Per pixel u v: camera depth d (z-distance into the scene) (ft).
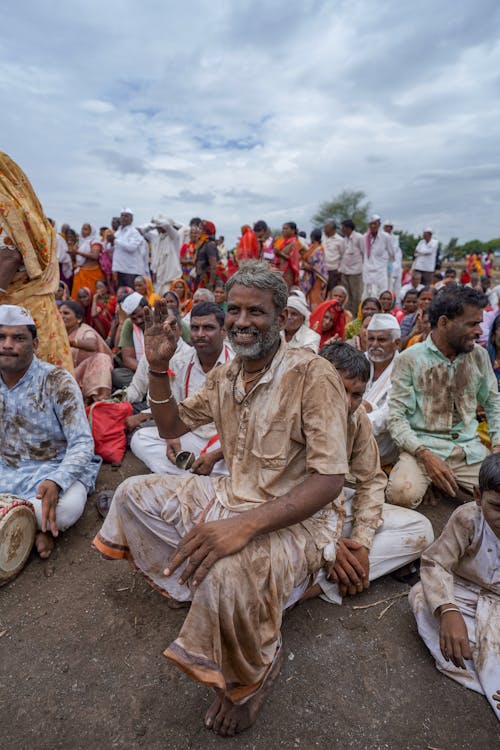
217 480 6.98
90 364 15.83
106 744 5.77
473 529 6.86
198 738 5.82
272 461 6.12
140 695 6.39
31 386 9.58
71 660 6.91
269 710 6.16
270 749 5.70
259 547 5.69
